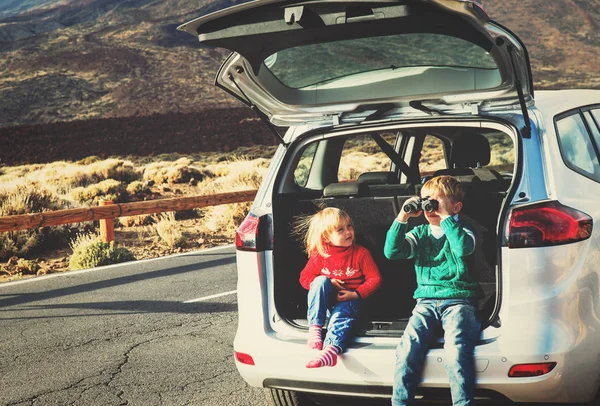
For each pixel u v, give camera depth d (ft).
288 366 12.17
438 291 11.89
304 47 13.00
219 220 50.26
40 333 22.58
